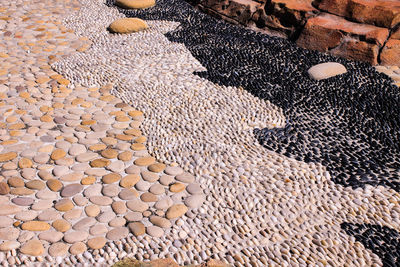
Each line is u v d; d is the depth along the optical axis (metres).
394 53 5.66
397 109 4.77
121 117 4.59
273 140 4.23
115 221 3.23
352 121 4.59
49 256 2.94
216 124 4.46
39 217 3.25
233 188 3.55
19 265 2.89
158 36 6.59
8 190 3.50
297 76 5.46
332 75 5.42
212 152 3.98
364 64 5.69
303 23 6.33
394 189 3.60
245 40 6.45
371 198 3.50
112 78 5.34
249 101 4.89
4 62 5.68
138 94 5.00
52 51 6.07
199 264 2.93
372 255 3.01
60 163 3.84
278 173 3.75
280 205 3.42
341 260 2.98
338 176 3.74
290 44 6.31
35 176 3.67
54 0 7.99
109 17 7.38
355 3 6.04
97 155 3.97
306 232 3.21
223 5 7.27
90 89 5.13
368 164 3.90
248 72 5.52
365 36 5.72
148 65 5.65
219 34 6.69
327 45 5.99
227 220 3.27
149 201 3.44
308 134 4.36
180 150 4.03
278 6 6.61
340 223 3.29
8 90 5.03
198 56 5.93
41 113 4.61
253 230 3.20
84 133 4.30
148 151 4.05
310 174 3.75
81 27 6.91
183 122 4.47
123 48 6.17
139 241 3.08
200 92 5.04
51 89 5.11
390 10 5.76
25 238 3.06
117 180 3.66
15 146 4.04
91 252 2.99
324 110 4.78
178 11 7.63
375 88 5.18
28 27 6.77
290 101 4.92
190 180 3.66
